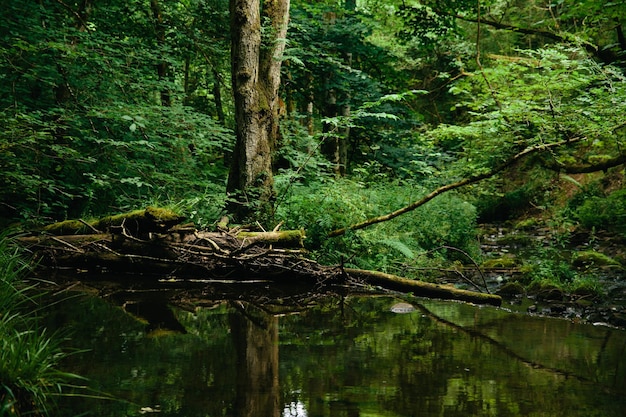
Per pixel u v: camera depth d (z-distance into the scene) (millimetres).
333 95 16141
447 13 15891
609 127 7480
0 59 9625
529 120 8023
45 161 9891
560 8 14680
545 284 7746
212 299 6941
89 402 3455
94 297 6719
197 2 12656
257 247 8102
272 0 10461
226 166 16734
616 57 12453
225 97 19453
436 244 10711
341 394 3705
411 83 18500
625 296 7500
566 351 4863
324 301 7027
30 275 7867
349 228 8758
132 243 8188
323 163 10375
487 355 4703
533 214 17766
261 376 4051
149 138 10953
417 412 3416
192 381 3904
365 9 19781
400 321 5992
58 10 12117
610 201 13562
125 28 13234
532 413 3432
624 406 3559
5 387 2822
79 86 10578
